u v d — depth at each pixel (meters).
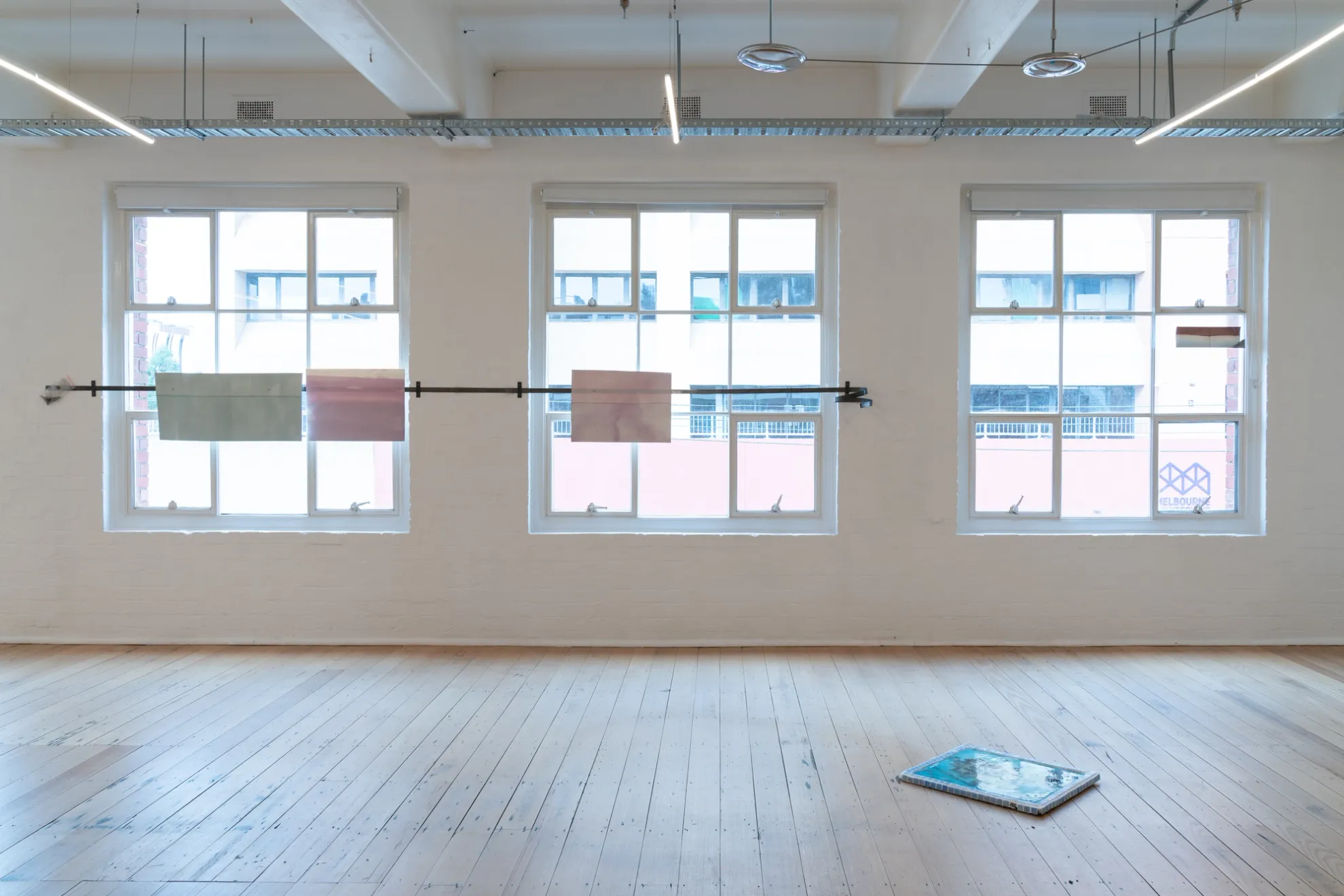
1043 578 5.70
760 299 5.84
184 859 2.91
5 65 3.72
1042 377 5.83
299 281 5.83
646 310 5.83
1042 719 4.29
